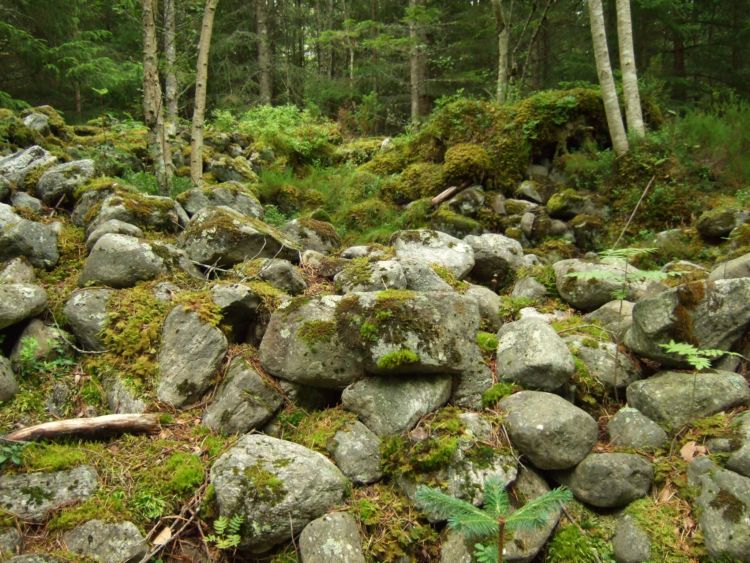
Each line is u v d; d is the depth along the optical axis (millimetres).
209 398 3121
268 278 3895
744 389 2883
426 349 2953
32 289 3363
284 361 3131
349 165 7828
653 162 6035
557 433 2719
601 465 2676
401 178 7055
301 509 2449
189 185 6105
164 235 4543
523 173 6691
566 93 6969
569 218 6066
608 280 4004
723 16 12000
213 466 2637
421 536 2570
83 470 2598
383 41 11492
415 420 2904
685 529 2492
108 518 2414
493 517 1913
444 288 4004
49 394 3102
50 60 10055
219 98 14781
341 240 5750
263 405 3008
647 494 2703
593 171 6352
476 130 7062
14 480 2498
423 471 2709
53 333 3363
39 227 4027
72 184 4809
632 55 6656
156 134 5629
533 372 3086
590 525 2654
